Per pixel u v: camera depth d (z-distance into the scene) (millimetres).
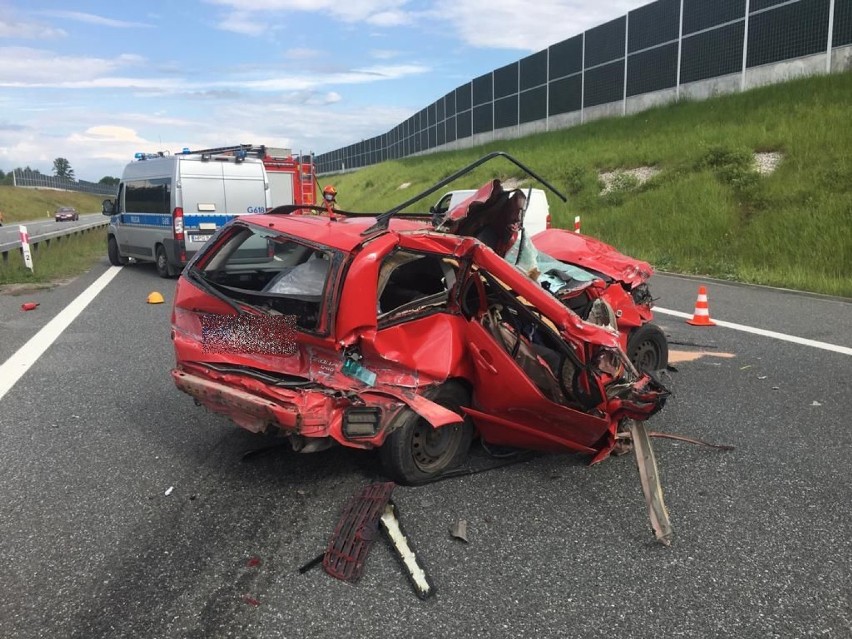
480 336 3855
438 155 40719
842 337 7703
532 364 4031
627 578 3004
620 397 3928
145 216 13648
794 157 15500
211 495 3725
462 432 4043
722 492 3869
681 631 2639
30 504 3602
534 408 3871
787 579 3002
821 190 13906
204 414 5027
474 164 4203
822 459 4324
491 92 35844
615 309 5410
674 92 23891
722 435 4746
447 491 3830
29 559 3076
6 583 2889
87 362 6473
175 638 2549
